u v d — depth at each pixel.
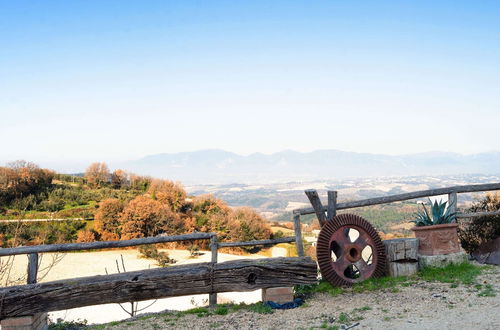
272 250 54.16
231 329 6.09
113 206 50.66
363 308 6.62
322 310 6.73
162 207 53.03
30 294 6.20
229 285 6.89
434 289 7.38
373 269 8.48
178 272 6.72
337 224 8.39
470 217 10.02
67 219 47.69
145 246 46.06
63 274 32.94
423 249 8.78
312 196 8.73
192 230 53.19
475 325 5.36
